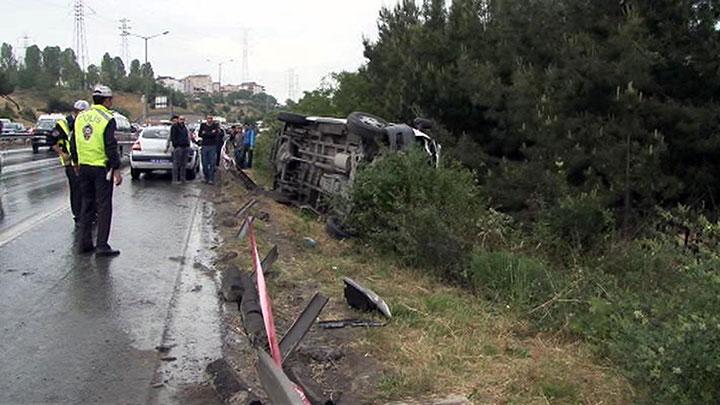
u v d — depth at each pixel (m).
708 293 4.39
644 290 6.88
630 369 4.45
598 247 8.55
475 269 7.49
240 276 7.48
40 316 6.34
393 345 5.39
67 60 107.81
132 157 20.17
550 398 4.45
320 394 4.47
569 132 12.01
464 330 5.83
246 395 4.59
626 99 11.32
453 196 9.23
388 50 18.75
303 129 14.31
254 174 22.27
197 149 21.89
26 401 4.53
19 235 10.46
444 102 15.89
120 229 11.23
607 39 12.16
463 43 16.30
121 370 5.11
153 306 6.77
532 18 14.37
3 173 21.45
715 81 11.70
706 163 11.93
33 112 81.69
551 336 5.77
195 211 13.71
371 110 19.66
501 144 15.13
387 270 8.13
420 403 4.40
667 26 11.88
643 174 11.13
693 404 3.79
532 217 11.10
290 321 6.18
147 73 70.12
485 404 4.38
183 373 5.09
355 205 9.70
